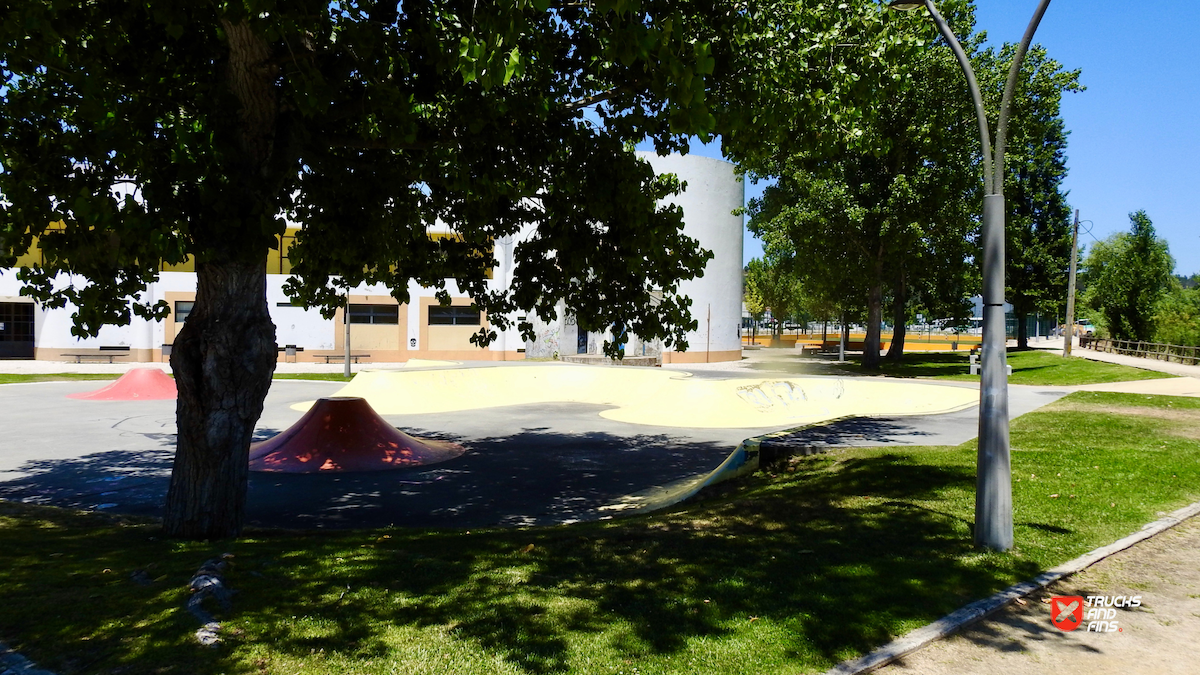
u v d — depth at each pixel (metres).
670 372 23.86
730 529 6.56
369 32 5.95
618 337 8.98
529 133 7.71
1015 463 8.88
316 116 7.19
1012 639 4.18
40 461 12.64
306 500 10.08
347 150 8.53
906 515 6.77
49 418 17.89
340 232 8.90
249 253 6.11
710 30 6.82
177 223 5.68
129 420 17.61
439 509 9.61
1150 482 7.85
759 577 5.07
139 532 7.18
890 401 19.31
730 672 3.64
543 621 4.25
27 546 6.18
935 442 10.81
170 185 5.78
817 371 31.69
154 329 35.03
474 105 6.75
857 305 38.41
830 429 12.30
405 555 5.77
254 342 6.89
